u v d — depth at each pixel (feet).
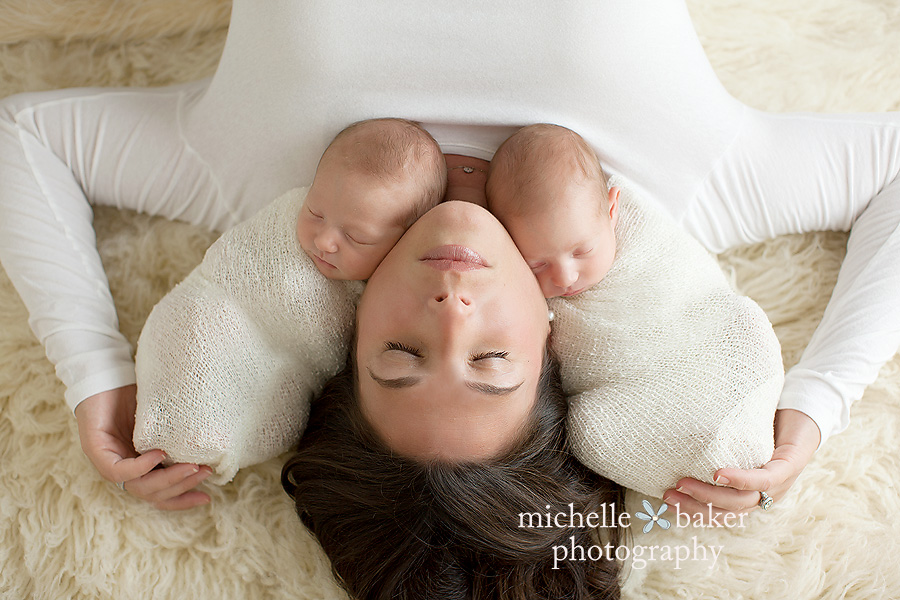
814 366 3.86
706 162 3.95
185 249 4.29
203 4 4.52
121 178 4.12
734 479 3.50
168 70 4.60
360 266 3.49
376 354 3.26
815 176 4.02
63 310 3.85
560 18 3.50
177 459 3.68
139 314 4.27
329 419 3.75
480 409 3.20
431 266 3.13
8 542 3.95
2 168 3.97
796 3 4.67
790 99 4.59
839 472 4.08
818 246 4.33
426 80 3.62
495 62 3.57
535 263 3.47
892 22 4.65
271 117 3.75
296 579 3.90
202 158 4.01
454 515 3.33
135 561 3.88
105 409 3.76
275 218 3.70
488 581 3.48
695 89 3.79
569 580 3.58
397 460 3.35
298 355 3.84
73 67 4.59
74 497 3.94
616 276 3.70
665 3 3.65
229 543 3.92
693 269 3.77
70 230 4.01
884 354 3.83
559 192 3.34
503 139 3.76
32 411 4.12
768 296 4.33
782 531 3.94
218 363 3.61
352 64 3.58
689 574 3.88
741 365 3.59
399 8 3.50
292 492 3.92
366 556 3.55
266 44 3.63
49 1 4.39
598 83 3.61
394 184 3.33
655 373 3.64
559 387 3.74
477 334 3.13
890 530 3.99
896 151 4.00
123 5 4.45
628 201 3.77
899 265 3.86
